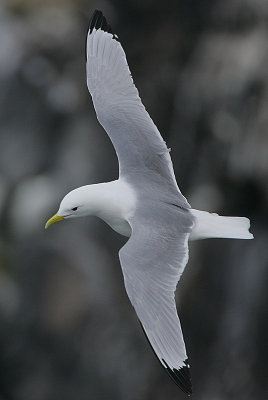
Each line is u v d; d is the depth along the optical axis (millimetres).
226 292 16422
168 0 17234
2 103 20328
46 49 20453
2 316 17562
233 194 16359
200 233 8477
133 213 8555
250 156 15766
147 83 17672
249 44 16172
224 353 16344
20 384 17516
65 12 20703
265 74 15727
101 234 18656
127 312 17891
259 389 16078
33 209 19109
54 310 17672
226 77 16219
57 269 18062
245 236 8492
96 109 9484
